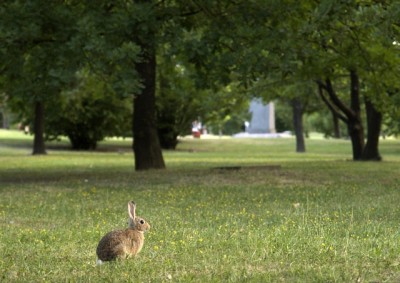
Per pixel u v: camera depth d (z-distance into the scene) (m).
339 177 22.67
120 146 61.19
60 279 7.86
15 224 12.76
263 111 78.38
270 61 21.36
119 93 19.92
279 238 10.31
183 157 44.44
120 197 17.02
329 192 17.77
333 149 60.75
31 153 48.88
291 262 8.62
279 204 15.32
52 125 54.16
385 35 20.05
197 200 16.23
